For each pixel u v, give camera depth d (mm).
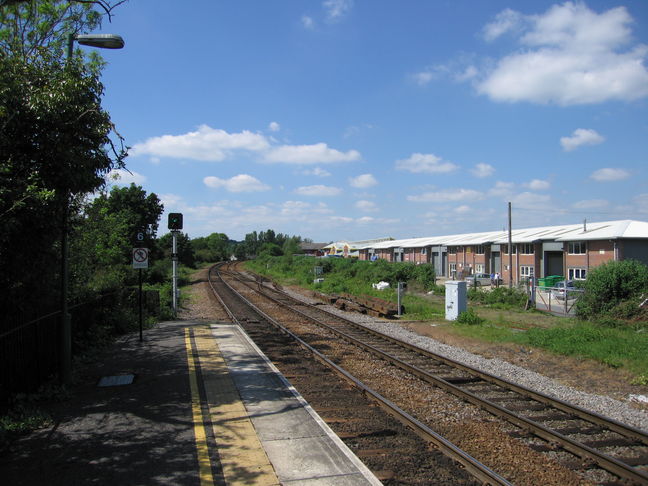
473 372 9938
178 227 18344
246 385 7984
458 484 5039
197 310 21797
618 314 17625
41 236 6816
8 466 4871
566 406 7555
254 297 28438
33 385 7562
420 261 66062
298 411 6676
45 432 5816
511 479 5242
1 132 6258
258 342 13641
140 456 5113
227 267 79688
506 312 23281
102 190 9188
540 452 6051
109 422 6156
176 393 7445
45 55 7781
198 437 5648
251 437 5703
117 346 11422
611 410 7754
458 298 18688
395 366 10695
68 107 6871
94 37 8164
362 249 87500
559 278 38031
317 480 4613
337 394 8297
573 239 38438
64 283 7961
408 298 27812
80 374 8680
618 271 18750
